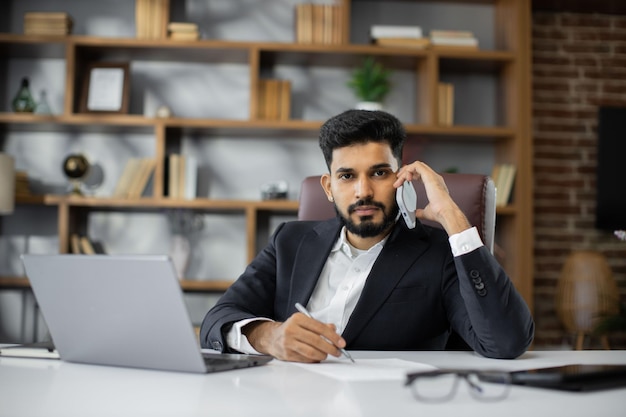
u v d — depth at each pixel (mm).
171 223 4117
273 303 1710
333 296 1637
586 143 4449
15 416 794
